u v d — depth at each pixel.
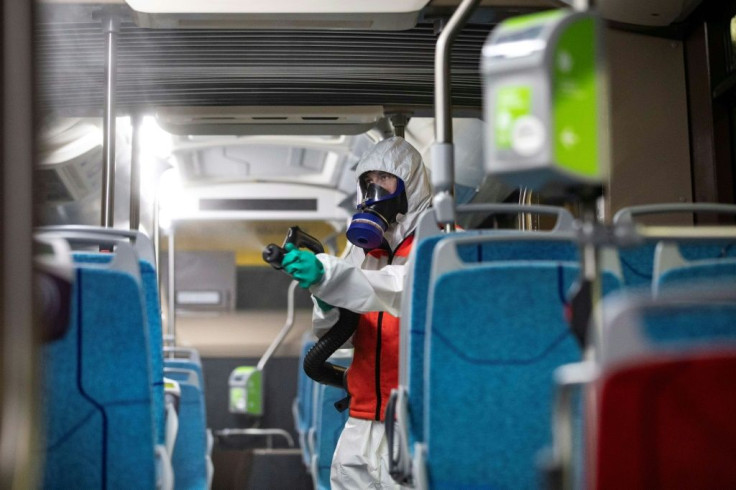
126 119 5.96
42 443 1.67
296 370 9.30
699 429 1.36
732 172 4.09
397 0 3.70
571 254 2.42
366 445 3.46
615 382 1.32
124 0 3.62
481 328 2.06
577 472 1.85
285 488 6.48
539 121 1.35
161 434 2.58
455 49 4.24
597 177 1.43
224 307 9.12
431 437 2.09
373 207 3.53
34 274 1.57
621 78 4.20
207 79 4.65
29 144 1.58
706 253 2.60
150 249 2.54
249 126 5.25
